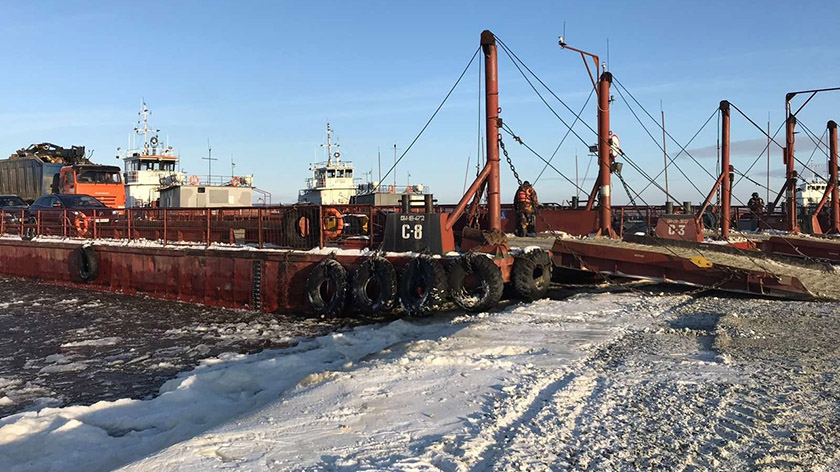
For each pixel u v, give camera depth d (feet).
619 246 42.65
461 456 13.89
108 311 54.03
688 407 16.93
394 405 17.83
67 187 103.96
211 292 55.31
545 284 41.52
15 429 21.45
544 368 21.61
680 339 26.12
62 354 38.55
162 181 113.70
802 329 27.12
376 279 42.68
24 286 71.05
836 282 38.99
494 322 31.35
